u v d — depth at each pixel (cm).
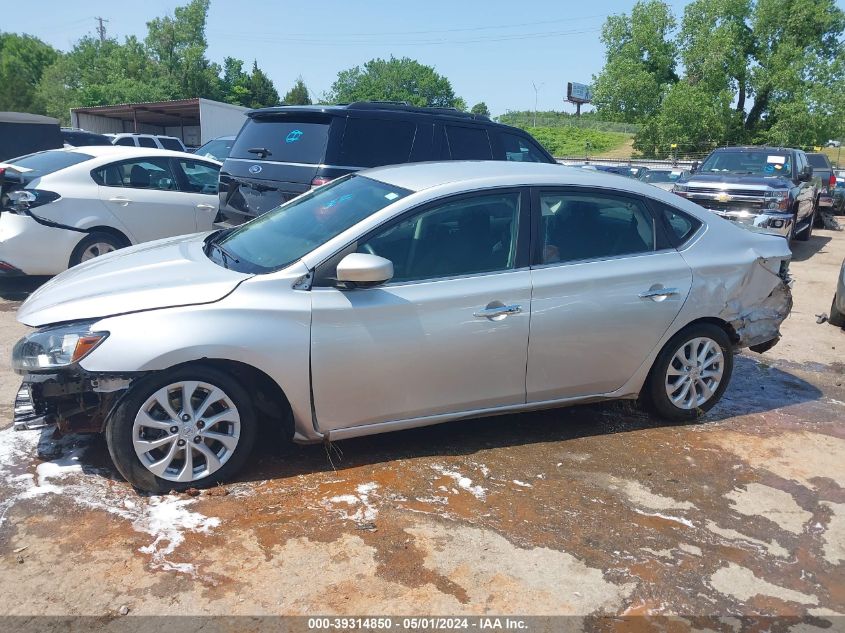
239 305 348
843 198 2181
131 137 2044
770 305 488
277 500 352
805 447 450
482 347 393
